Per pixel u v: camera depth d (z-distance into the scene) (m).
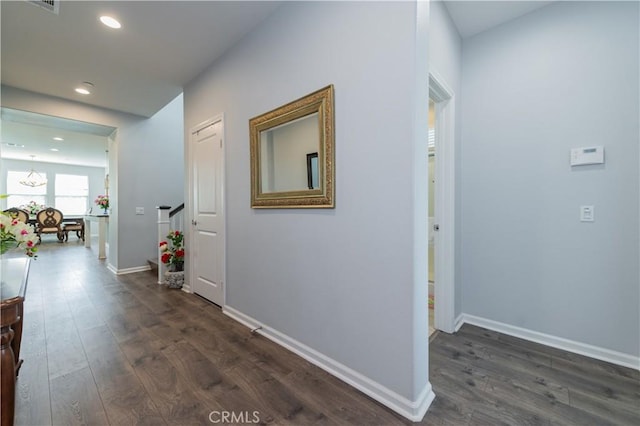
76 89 3.50
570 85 2.03
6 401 1.02
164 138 4.79
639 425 1.35
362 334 1.61
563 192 2.07
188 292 3.41
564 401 1.51
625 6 1.84
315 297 1.88
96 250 6.75
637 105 1.81
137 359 1.91
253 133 2.35
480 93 2.42
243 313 2.55
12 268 1.52
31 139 6.48
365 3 1.57
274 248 2.21
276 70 2.16
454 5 2.11
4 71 3.03
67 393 1.55
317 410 1.45
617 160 1.87
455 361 1.90
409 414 1.40
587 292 1.99
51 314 2.70
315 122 1.87
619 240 1.88
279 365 1.85
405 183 1.41
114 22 2.27
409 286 1.40
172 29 2.37
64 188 9.95
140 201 4.53
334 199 1.74
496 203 2.36
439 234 2.38
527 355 1.98
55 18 2.20
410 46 1.39
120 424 1.34
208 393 1.57
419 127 1.42
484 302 2.44
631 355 1.84
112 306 2.93
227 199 2.75
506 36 2.29
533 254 2.20
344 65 1.68
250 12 2.19
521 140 2.23
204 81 3.05
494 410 1.44
